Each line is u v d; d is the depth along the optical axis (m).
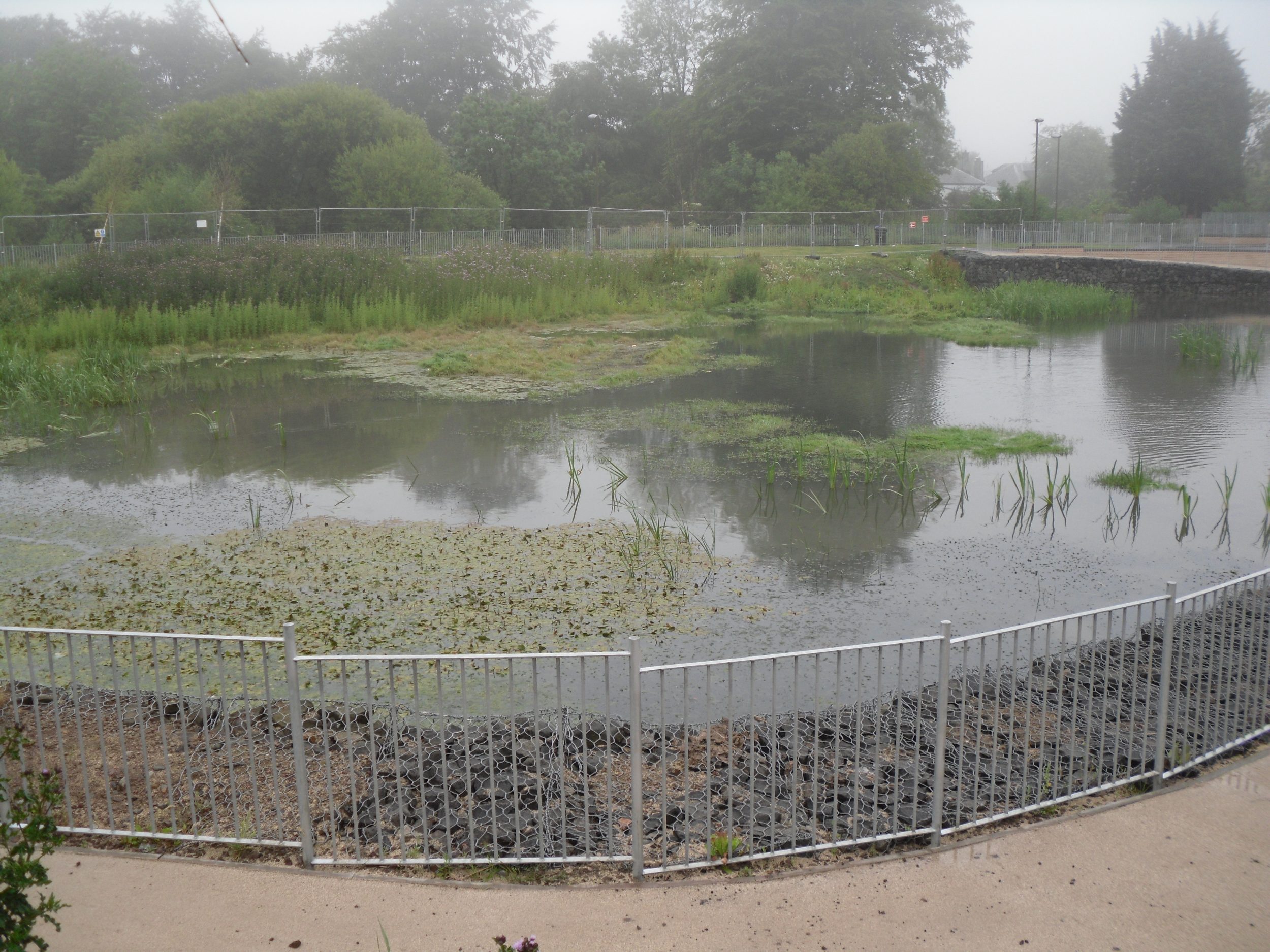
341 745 4.79
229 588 7.42
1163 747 4.30
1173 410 14.92
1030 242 44.72
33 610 6.95
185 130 42.25
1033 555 8.35
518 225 42.56
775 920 3.39
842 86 54.44
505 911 3.46
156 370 18.56
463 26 62.19
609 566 7.99
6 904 2.85
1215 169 62.81
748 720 5.14
